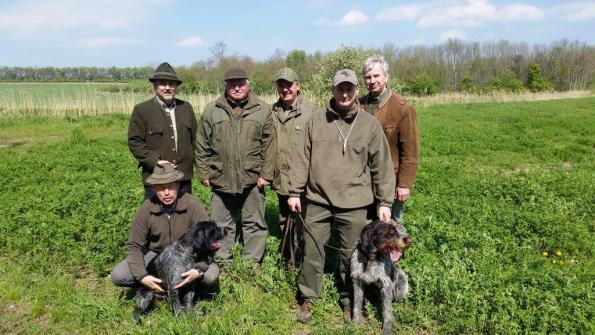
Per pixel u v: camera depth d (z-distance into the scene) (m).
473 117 25.72
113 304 5.02
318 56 49.03
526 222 7.34
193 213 5.12
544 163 13.38
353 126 4.64
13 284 5.56
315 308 5.03
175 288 4.71
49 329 4.71
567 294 4.93
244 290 5.34
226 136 5.76
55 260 6.15
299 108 5.85
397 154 5.18
